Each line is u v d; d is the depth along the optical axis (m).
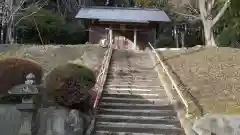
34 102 8.66
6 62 10.99
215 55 19.48
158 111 10.58
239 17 26.28
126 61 19.03
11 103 9.77
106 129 9.53
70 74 9.88
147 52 22.45
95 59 18.70
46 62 17.56
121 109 10.88
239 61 17.83
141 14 32.25
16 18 29.55
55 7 39.56
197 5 35.19
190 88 13.26
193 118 9.54
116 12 32.38
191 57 19.56
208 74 15.71
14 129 9.19
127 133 9.30
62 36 33.69
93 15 31.12
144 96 12.12
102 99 11.56
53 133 8.66
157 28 33.66
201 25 36.84
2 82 10.45
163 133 9.30
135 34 31.00
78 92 9.69
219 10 27.28
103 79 13.27
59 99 9.59
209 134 7.96
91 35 31.20
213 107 10.70
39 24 31.11
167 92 12.31
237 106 10.76
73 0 41.06
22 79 10.72
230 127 8.00
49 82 9.95
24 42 31.02
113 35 31.61
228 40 27.08
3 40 25.95
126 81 14.38
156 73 15.96
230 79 14.79
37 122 8.80
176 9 37.19
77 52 20.09
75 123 8.56
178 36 38.62
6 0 26.28
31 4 32.56
